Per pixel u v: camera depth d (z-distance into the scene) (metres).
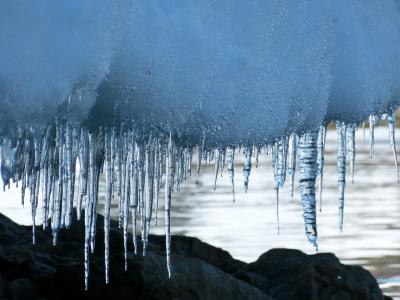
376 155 57.72
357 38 7.12
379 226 32.19
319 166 9.43
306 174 9.08
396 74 7.36
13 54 5.48
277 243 28.69
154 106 6.05
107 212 7.80
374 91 7.27
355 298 14.65
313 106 6.78
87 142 6.84
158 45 5.92
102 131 6.56
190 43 6.05
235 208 36.53
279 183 9.26
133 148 7.16
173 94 6.05
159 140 6.75
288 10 6.60
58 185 7.21
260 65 6.40
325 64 6.81
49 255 13.96
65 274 12.71
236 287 13.42
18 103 5.55
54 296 12.73
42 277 12.88
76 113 5.82
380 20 7.27
